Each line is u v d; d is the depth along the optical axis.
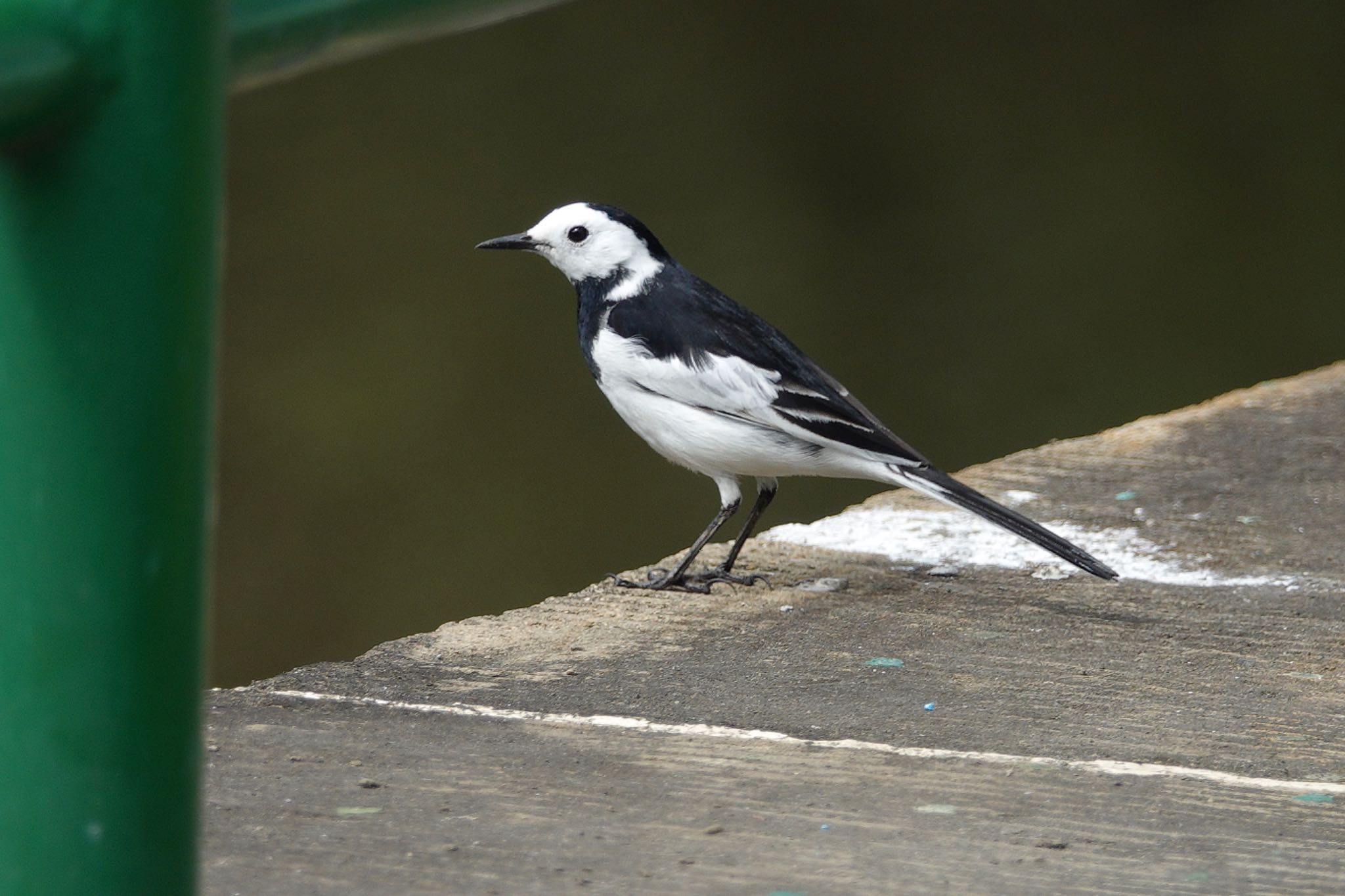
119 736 2.84
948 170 30.75
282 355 27.78
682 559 10.56
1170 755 6.87
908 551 10.38
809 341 29.28
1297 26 31.14
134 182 2.71
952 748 6.91
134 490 2.78
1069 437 28.30
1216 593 9.33
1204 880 5.59
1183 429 12.36
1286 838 5.99
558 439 27.27
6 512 2.79
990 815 6.16
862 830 5.97
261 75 2.94
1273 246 29.86
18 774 2.86
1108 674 7.99
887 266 29.89
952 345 29.42
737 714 7.32
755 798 6.28
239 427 27.00
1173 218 30.17
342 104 30.41
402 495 26.55
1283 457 11.63
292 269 28.80
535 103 31.05
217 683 25.31
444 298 28.52
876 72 31.44
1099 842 5.91
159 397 2.78
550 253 11.37
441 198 29.75
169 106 2.71
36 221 2.72
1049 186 30.67
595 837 5.84
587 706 7.39
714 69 31.38
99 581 2.79
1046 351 29.03
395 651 8.20
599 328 11.12
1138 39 31.31
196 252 2.78
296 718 7.09
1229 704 7.57
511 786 6.33
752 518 10.98
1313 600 9.17
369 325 28.23
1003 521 9.69
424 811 6.04
